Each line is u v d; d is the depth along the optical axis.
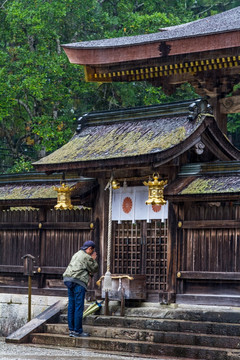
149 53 23.80
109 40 25.89
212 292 15.88
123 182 18.03
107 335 15.57
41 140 38.72
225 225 15.70
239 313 14.79
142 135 17.55
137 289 16.86
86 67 25.36
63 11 33.97
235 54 22.62
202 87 24.91
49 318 16.89
